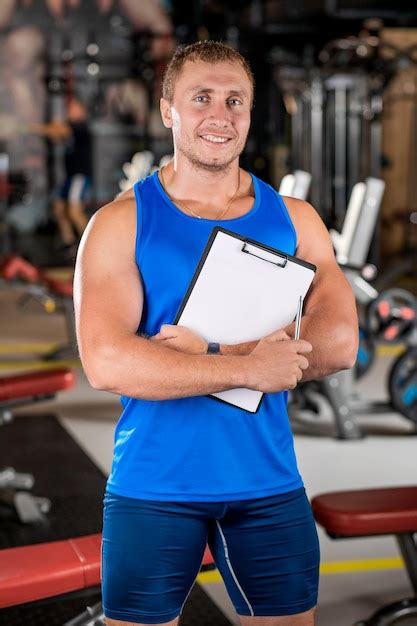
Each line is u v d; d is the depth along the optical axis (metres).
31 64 18.53
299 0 14.01
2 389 4.56
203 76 2.10
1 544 4.27
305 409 6.57
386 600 3.71
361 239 6.07
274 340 2.04
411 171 16.72
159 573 2.07
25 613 3.59
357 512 3.12
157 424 2.09
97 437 6.05
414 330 6.15
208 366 2.00
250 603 2.16
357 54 12.95
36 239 18.08
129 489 2.10
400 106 16.59
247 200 2.20
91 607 3.04
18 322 10.48
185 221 2.12
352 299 2.21
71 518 4.59
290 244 2.20
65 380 4.73
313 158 12.70
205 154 2.11
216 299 2.06
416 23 14.10
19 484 4.91
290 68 12.93
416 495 3.28
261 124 17.25
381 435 6.07
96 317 2.04
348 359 2.15
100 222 2.12
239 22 15.53
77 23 18.44
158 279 2.11
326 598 3.72
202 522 2.11
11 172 18.12
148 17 18.33
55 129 18.30
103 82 18.66
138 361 2.00
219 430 2.08
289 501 2.13
